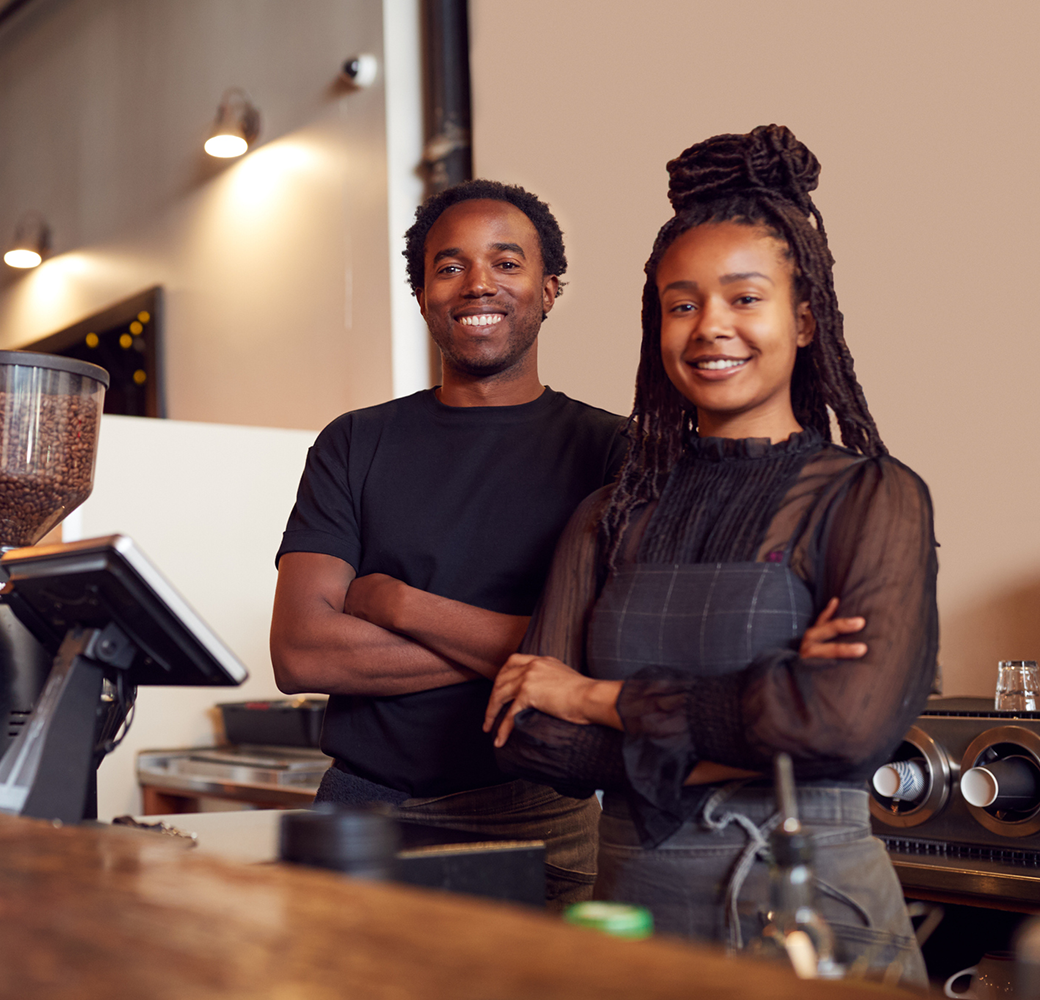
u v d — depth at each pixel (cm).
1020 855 169
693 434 137
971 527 234
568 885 165
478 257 176
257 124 439
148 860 91
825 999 53
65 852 95
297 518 178
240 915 71
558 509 170
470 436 177
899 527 114
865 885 110
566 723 122
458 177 372
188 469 304
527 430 177
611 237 320
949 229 241
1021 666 185
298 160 420
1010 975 153
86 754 120
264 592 314
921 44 249
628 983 55
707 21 298
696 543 125
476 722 162
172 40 494
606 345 318
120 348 521
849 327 259
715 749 111
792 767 108
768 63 282
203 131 473
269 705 292
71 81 566
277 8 434
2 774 119
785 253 128
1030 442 225
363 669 163
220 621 306
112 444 294
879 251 254
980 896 167
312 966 59
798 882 87
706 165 133
